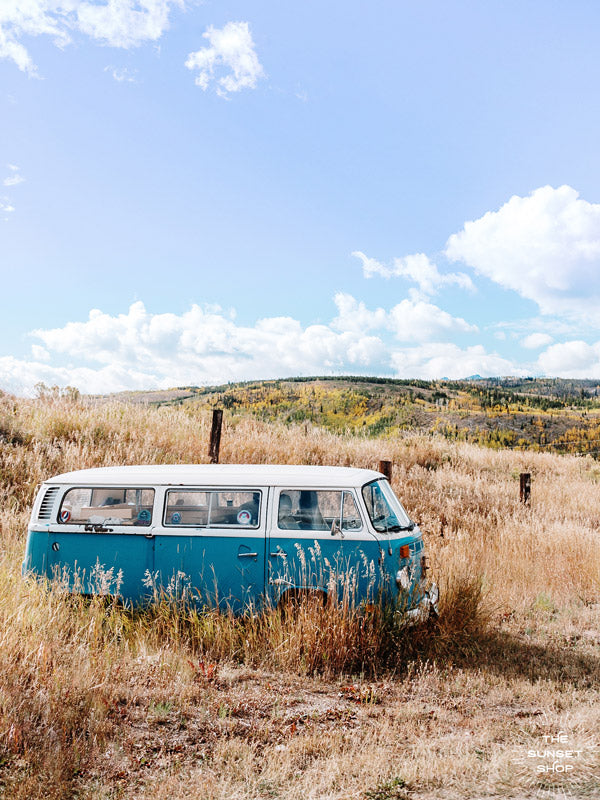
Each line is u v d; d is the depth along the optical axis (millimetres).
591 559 10547
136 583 6586
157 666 5352
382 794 3631
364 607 6125
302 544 6344
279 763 3990
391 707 5043
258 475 6703
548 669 6129
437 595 6938
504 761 3979
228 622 6207
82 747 4023
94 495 6879
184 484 6680
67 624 5762
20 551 8508
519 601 8680
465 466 20094
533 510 16156
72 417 15156
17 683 4434
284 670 5750
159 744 4227
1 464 11969
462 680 5688
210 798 3568
